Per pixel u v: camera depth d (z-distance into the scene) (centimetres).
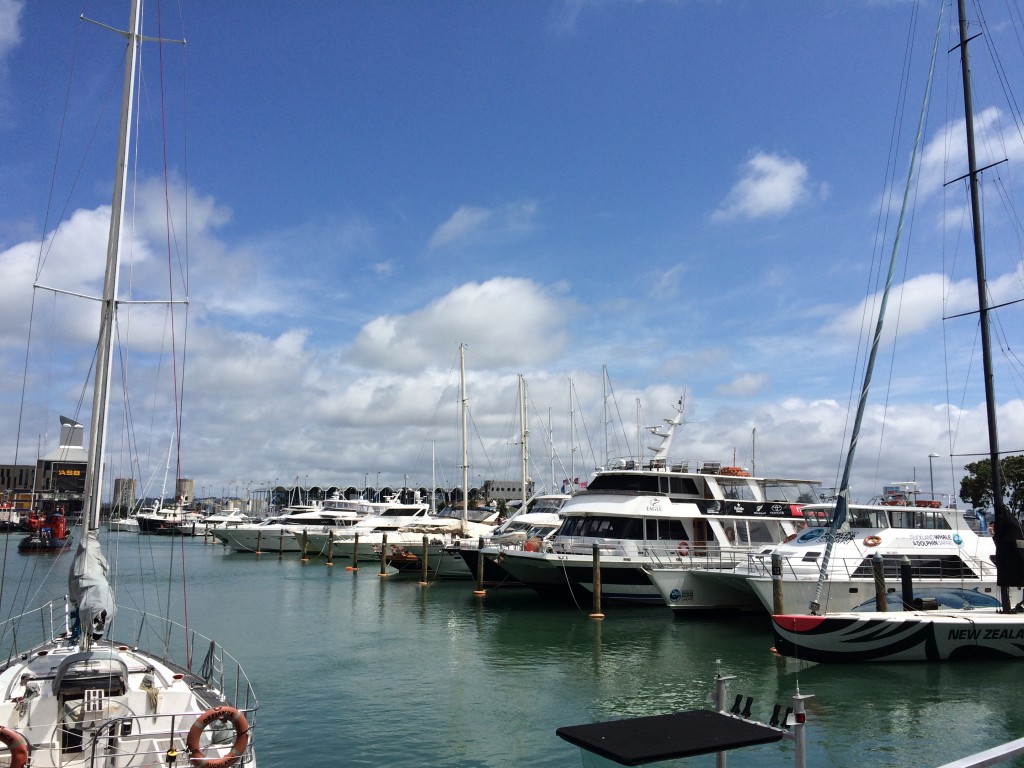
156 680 1208
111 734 1008
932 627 2006
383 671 2050
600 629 2691
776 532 3375
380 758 1382
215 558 6084
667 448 3497
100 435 1185
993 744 1440
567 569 3097
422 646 2398
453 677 1981
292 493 14038
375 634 2611
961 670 1959
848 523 2623
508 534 3953
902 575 2248
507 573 3906
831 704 1688
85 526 1160
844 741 1454
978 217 2106
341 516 6719
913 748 1417
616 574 3122
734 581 2805
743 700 1733
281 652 2305
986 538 2669
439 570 4344
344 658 2217
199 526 10406
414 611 3138
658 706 1706
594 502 3272
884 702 1700
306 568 5219
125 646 1502
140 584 4178
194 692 1188
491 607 3241
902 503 3144
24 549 6438
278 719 1608
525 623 2823
